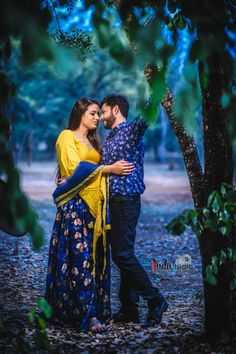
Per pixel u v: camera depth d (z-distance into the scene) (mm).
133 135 3799
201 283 5676
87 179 3816
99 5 1729
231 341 3219
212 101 2908
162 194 18844
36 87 27047
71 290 3865
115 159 3848
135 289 3986
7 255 6613
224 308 3213
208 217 2828
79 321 3803
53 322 3922
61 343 3480
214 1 1804
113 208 3826
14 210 1516
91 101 3982
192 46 1631
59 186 3914
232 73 1726
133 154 3842
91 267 3875
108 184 3854
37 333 2822
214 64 2414
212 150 3023
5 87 2219
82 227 3877
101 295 3986
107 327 3912
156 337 3605
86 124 3973
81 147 3930
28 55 1201
